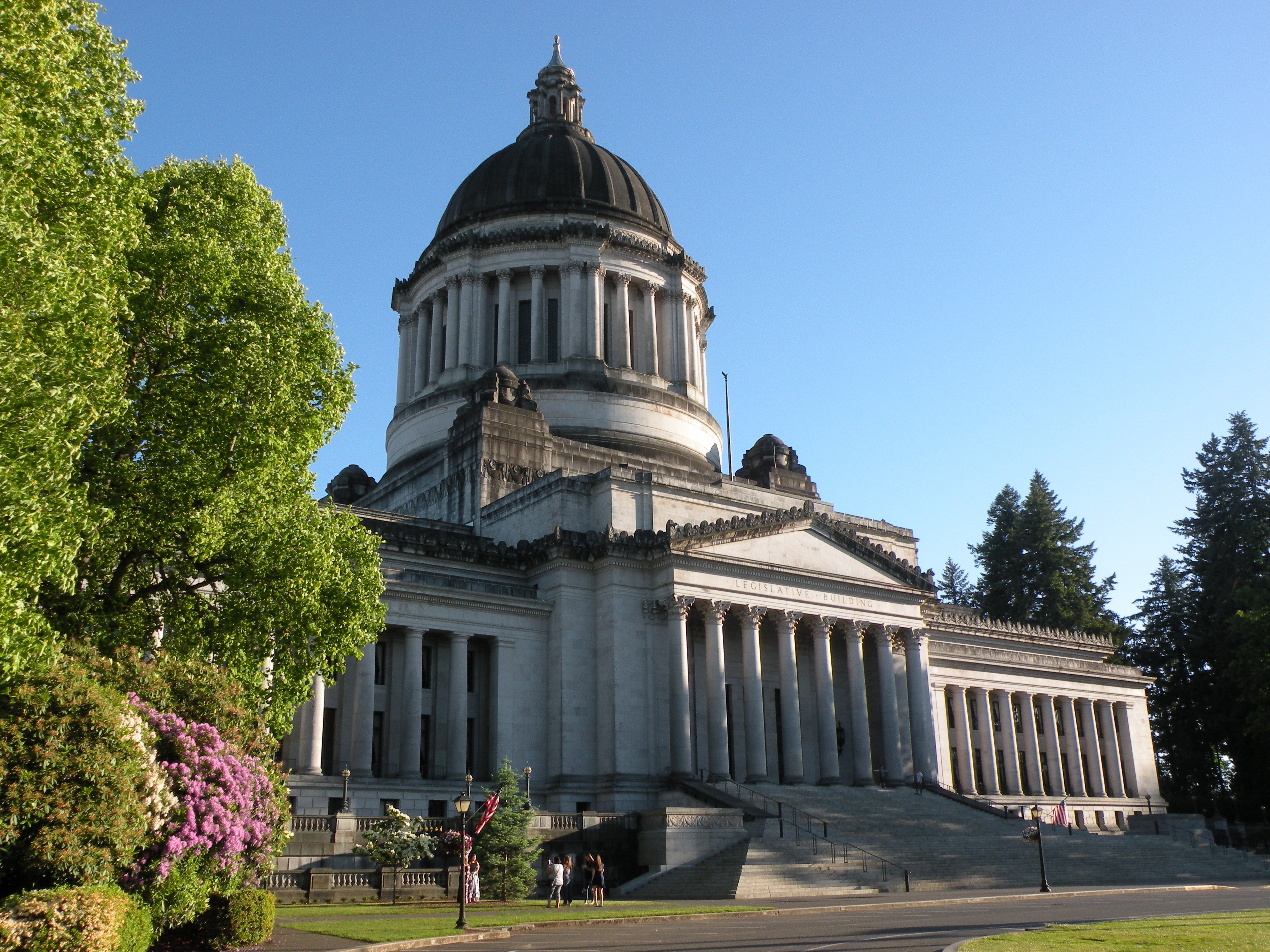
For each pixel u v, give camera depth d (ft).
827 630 277.23
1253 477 414.41
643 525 272.31
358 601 146.61
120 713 93.66
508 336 345.92
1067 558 467.52
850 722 278.05
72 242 103.55
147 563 139.64
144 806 93.45
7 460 94.84
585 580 263.08
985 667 344.28
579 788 247.50
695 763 260.83
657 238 372.99
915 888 203.31
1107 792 363.15
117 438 129.18
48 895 77.36
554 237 351.46
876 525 329.52
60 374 98.99
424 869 180.86
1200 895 178.50
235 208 143.02
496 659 254.68
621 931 126.21
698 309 381.81
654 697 255.09
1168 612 424.87
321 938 113.50
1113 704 374.63
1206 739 398.21
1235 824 348.59
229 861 103.55
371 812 226.58
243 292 139.13
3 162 93.50
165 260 130.31
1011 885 214.28
